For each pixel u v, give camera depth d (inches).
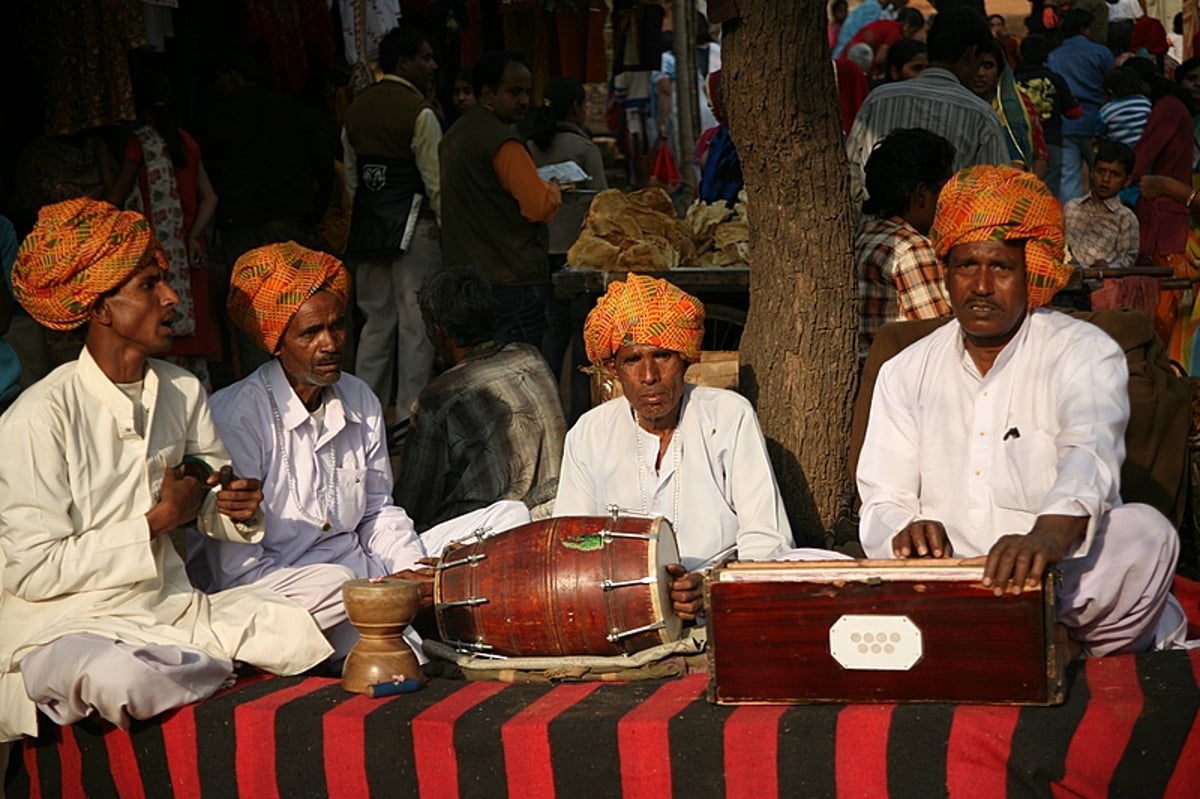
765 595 124.6
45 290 139.8
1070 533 121.1
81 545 139.0
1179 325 279.0
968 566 121.8
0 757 144.9
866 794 118.9
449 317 193.6
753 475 161.9
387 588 138.1
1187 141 351.3
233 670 146.3
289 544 164.6
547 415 193.8
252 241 298.8
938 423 142.5
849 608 122.6
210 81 320.8
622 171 480.1
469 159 275.0
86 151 259.0
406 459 192.4
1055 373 135.4
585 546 141.9
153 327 142.5
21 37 255.3
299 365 161.6
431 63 302.8
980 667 119.6
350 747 131.3
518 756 126.7
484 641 144.3
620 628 139.8
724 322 253.6
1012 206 131.7
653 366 156.9
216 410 163.5
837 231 185.6
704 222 253.9
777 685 125.0
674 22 446.9
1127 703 117.0
